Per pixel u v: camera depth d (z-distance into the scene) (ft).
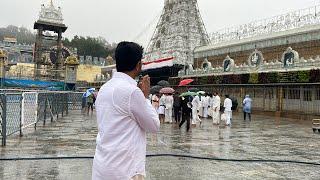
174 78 168.76
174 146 45.85
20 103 50.34
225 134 62.54
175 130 68.03
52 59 220.84
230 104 81.25
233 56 166.91
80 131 58.85
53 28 192.13
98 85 236.84
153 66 169.58
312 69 98.53
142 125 11.46
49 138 49.26
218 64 178.50
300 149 46.39
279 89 116.06
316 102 101.86
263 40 148.46
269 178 29.73
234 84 131.34
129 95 11.16
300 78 102.37
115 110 11.19
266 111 121.19
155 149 42.63
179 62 182.60
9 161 33.14
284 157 39.55
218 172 31.40
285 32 138.72
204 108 106.52
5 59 168.14
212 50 183.11
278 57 140.67
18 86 154.81
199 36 231.50
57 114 84.43
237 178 29.35
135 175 11.07
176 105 84.79
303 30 129.49
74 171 29.94
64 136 51.85
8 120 48.73
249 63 147.13
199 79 151.33
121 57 11.71
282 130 72.33
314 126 69.05
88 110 105.91
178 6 233.96
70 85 155.22
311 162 36.63
